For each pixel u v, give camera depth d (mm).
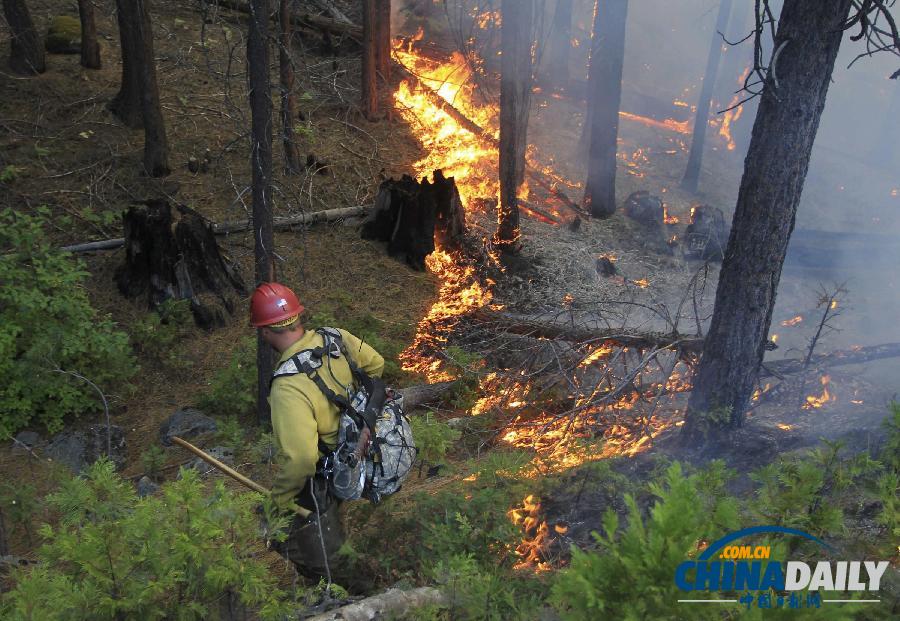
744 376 5301
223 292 9289
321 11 16016
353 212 11125
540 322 8234
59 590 2334
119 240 9703
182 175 11180
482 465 4020
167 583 2381
